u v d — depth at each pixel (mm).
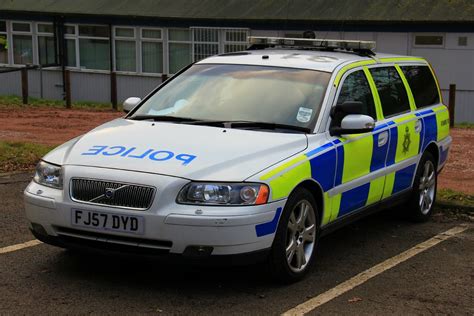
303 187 5125
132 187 4574
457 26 20078
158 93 6195
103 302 4621
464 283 5277
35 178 5102
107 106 22109
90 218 4648
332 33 21547
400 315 4574
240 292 4891
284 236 4871
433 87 7801
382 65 6703
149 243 4570
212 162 4695
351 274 5422
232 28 22812
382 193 6309
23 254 5613
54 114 18438
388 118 6465
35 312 4422
